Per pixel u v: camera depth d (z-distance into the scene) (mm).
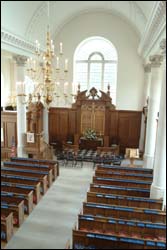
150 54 12461
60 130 18391
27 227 8258
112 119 17703
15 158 13188
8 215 7793
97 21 16609
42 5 9875
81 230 6953
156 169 8633
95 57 18000
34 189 9734
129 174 10945
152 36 10281
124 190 9578
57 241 7539
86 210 8125
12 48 11250
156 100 12445
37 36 12445
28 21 10297
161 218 7648
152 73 12211
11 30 9844
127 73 17188
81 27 16844
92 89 17328
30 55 13234
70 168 14398
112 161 15195
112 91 18172
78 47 17281
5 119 15633
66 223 8555
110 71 17984
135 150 14320
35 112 14789
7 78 16547
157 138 8531
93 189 9805
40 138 14484
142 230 6980
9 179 10750
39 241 7523
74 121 18109
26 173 11367
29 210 9094
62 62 17469
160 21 7918
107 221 7156
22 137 14289
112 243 6309
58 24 15719
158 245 6105
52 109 18109
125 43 16750
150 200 8469
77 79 18375
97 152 15930
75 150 15688
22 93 10617
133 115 17375
